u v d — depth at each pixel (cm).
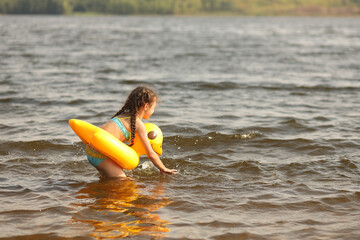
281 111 860
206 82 1203
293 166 531
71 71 1407
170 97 998
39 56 1855
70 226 352
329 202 412
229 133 685
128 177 488
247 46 2623
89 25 6831
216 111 853
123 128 482
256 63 1711
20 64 1559
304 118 798
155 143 495
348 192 438
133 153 473
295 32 4853
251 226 357
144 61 1736
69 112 830
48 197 420
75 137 655
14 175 489
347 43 2959
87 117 796
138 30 5009
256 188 454
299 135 682
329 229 351
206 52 2172
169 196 427
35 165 529
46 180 475
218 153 590
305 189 449
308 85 1166
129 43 2783
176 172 510
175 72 1419
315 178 486
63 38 3262
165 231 344
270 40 3284
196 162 548
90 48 2338
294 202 412
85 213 379
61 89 1075
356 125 746
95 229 346
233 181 479
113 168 480
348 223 363
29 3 19600
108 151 461
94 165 486
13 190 439
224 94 1046
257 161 549
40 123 740
